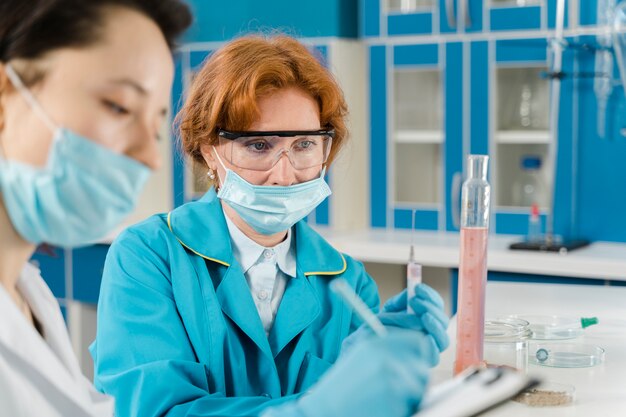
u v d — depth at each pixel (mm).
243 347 1681
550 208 3619
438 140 3850
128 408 1516
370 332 1429
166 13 850
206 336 1624
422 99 3883
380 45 3941
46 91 804
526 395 1413
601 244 3570
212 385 1620
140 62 816
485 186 1489
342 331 1794
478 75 3717
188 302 1620
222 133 1663
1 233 863
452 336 1900
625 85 3414
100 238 899
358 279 1883
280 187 1661
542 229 3680
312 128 1693
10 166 821
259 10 3979
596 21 3471
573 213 3619
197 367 1556
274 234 1748
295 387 1706
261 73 1626
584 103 3547
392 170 3980
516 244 3430
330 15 3832
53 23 789
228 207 1756
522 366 1559
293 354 1716
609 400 1447
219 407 1473
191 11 878
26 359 846
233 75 1639
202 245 1688
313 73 1688
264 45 1680
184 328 1615
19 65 801
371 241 3645
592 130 3545
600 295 2420
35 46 792
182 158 1857
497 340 1558
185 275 1638
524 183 3707
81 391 907
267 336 1727
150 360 1540
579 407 1407
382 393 882
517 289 2514
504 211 3736
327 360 1756
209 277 1672
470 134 3764
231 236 1750
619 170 3510
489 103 3707
